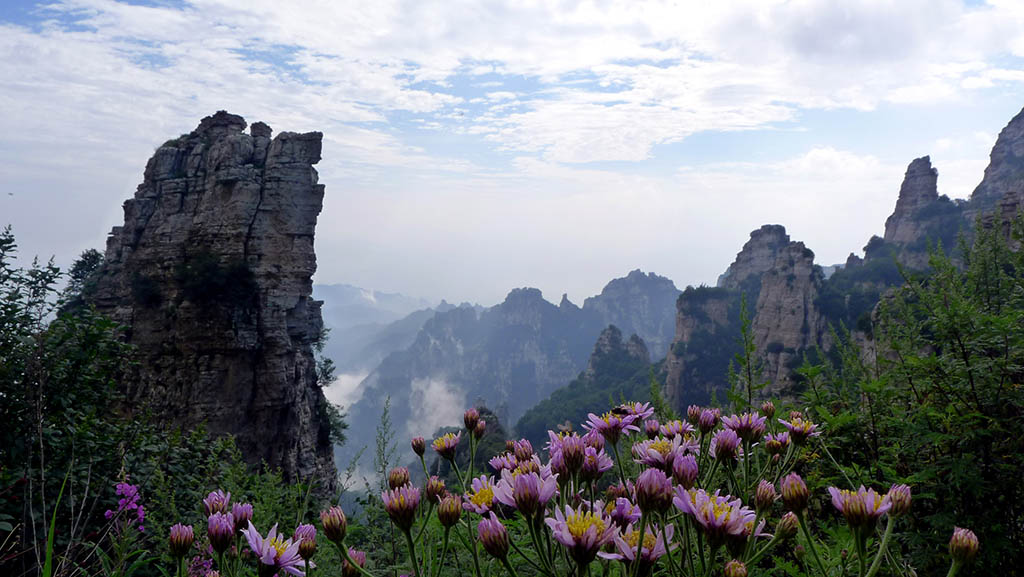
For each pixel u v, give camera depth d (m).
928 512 0.62
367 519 0.75
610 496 0.46
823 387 0.79
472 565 0.52
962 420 0.62
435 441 0.53
